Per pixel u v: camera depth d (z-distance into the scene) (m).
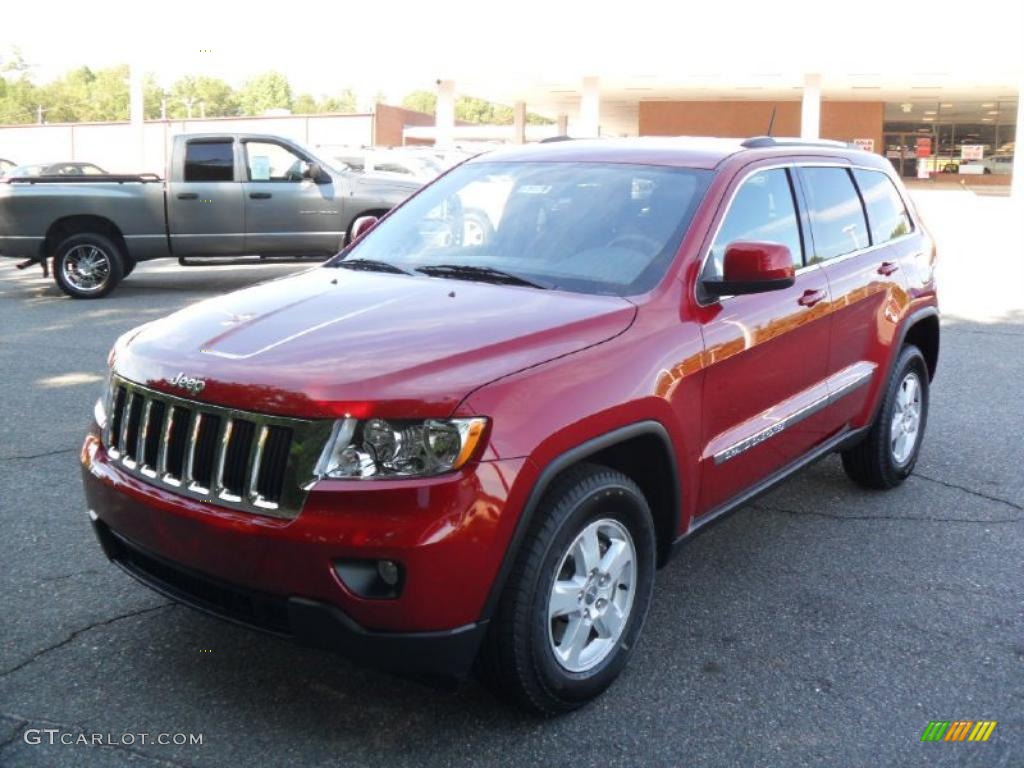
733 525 5.43
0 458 6.20
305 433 3.11
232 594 3.27
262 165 13.44
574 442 3.34
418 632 3.09
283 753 3.29
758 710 3.63
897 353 5.56
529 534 3.29
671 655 4.02
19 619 4.14
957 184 44.12
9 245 12.70
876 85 35.03
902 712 3.64
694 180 4.42
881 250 5.55
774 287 3.97
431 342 3.41
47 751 3.26
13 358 9.13
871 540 5.24
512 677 3.32
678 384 3.79
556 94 40.47
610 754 3.34
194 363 3.41
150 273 16.05
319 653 3.93
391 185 13.95
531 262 4.25
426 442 3.09
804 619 4.35
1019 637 4.21
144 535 3.41
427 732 3.44
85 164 27.92
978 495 5.93
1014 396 8.16
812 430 4.87
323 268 4.58
